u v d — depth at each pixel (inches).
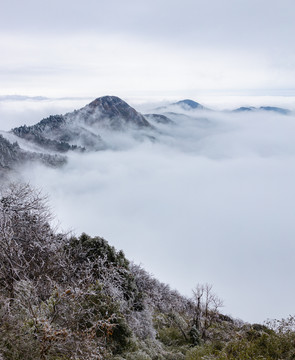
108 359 310.3
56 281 378.6
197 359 367.6
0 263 360.5
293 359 313.1
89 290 332.2
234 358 312.5
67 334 242.1
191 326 575.5
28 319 267.3
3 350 215.2
